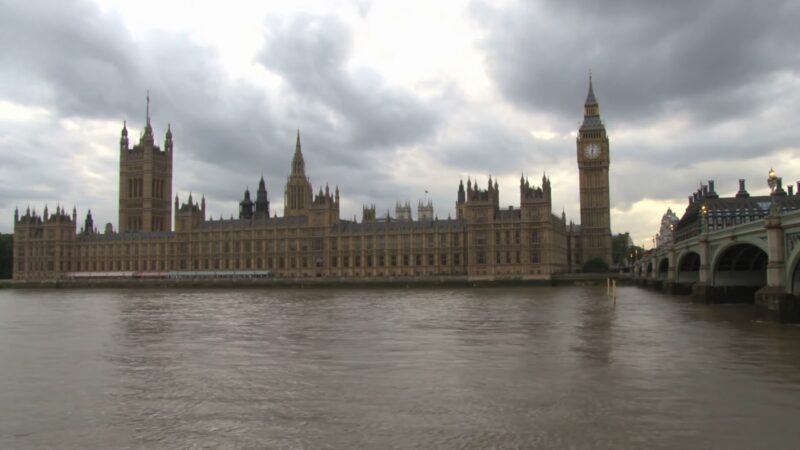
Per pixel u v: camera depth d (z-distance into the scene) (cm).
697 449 2908
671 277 14212
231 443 3088
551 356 5300
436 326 7700
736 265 10625
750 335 6406
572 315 8962
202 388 4250
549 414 3475
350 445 3020
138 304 13162
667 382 4241
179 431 3288
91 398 4012
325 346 6066
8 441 3155
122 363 5256
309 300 13850
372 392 4047
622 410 3541
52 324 8656
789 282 7244
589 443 2994
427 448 2953
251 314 9938
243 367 4991
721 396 3838
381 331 7244
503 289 19012
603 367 4788
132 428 3350
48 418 3556
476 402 3756
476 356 5341
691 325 7406
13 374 4803
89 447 3056
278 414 3569
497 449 2925
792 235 7106
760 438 3050
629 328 7225
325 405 3744
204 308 11538
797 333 6494
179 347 6156
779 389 4009
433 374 4588
